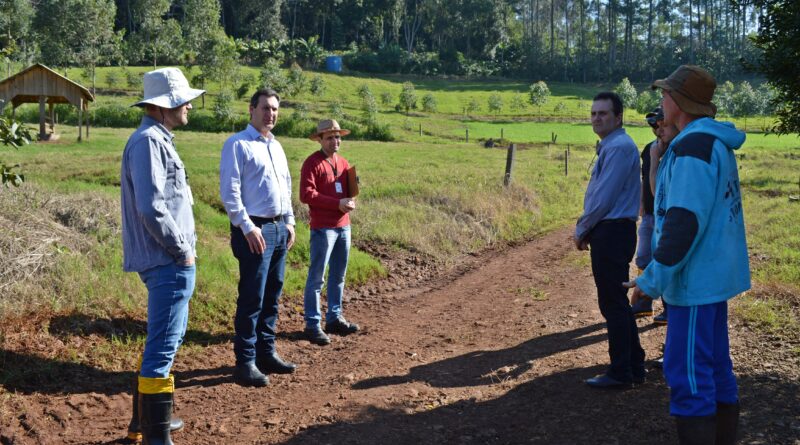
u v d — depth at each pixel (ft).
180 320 12.55
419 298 27.66
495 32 444.55
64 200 28.45
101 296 19.95
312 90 285.43
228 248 28.76
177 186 12.61
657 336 19.42
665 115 11.11
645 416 13.50
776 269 26.30
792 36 23.73
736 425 10.91
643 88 401.49
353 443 12.87
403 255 34.12
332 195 20.86
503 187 53.83
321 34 464.24
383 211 40.47
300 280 26.66
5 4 245.04
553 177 69.62
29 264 20.38
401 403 14.98
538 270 32.53
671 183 10.27
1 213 23.98
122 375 16.62
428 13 455.63
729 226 10.29
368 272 29.96
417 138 179.11
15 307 17.90
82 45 243.40
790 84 24.70
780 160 107.14
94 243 24.21
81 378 16.07
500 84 385.91
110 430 13.60
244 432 13.52
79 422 13.88
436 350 19.67
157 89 12.61
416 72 396.98
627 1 457.27
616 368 15.10
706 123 10.46
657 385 15.31
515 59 442.09
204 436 13.32
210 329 20.72
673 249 9.95
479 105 296.30
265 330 17.62
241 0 406.00
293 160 71.10
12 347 16.19
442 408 14.62
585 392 15.03
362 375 17.26
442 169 68.74
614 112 15.10
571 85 400.47
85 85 246.88
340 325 21.83
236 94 261.03
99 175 48.62
